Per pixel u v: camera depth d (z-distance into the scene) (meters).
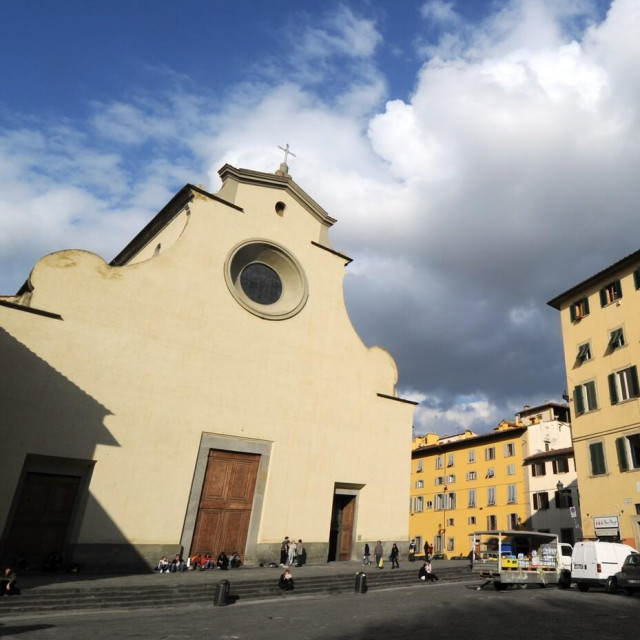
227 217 27.23
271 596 17.91
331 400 28.11
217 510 23.11
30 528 19.08
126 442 21.12
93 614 14.03
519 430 47.03
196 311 24.58
